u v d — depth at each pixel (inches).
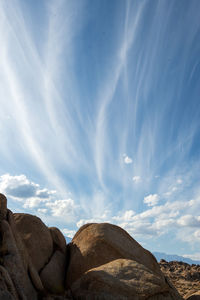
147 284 473.4
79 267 573.6
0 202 497.0
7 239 454.9
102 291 463.2
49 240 608.1
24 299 406.3
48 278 537.0
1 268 395.2
